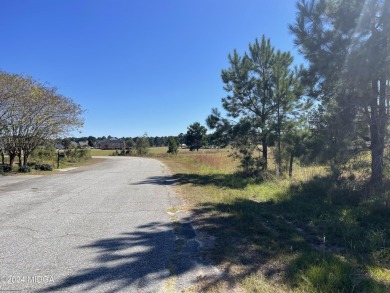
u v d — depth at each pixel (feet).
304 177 37.91
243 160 48.83
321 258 13.75
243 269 13.17
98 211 25.38
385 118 26.32
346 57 24.44
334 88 27.22
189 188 38.58
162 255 15.03
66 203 28.99
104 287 11.69
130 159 137.49
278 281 11.96
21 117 64.90
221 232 18.80
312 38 26.07
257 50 48.14
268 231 18.84
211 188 38.22
